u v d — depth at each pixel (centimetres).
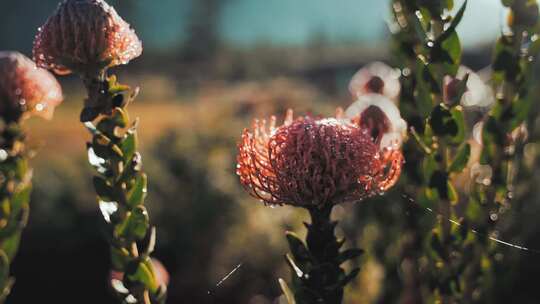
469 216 257
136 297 201
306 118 199
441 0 214
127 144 201
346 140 180
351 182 178
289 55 8188
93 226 1034
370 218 400
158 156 995
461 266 243
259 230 805
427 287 284
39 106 270
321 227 187
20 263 1020
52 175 1088
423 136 233
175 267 938
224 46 8975
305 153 174
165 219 934
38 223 1045
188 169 910
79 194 1062
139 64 7750
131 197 202
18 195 269
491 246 258
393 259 364
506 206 277
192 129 1020
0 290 261
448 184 226
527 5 233
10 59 265
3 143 267
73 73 202
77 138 2348
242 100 1259
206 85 5341
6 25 11075
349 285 417
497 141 247
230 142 962
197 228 880
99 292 973
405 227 334
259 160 183
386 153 185
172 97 4478
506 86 242
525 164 281
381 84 468
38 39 200
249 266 812
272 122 194
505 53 238
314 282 184
